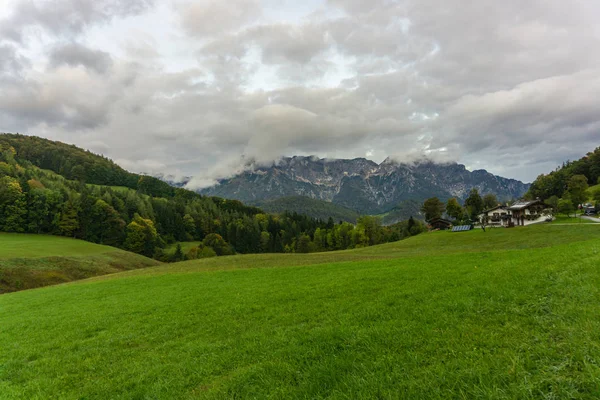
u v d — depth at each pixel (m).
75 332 16.78
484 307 9.98
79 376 10.86
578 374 5.14
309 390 6.63
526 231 70.25
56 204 117.19
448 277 16.70
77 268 72.12
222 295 22.02
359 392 5.96
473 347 7.16
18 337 17.27
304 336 10.27
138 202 159.88
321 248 156.50
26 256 68.88
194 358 10.54
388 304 12.95
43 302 29.31
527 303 9.60
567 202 107.12
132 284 35.16
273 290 21.25
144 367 10.62
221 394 7.45
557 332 7.03
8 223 103.75
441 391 5.53
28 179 139.88
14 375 11.68
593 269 11.76
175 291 26.98
